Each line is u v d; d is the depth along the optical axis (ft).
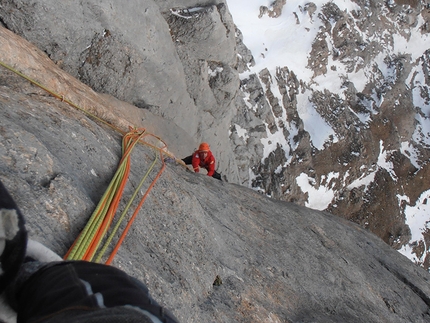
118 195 9.44
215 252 12.61
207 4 39.29
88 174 9.84
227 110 47.91
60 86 14.64
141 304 2.34
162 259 9.65
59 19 22.33
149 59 29.96
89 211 8.28
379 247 28.02
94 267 2.80
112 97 28.17
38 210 7.03
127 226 8.90
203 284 10.71
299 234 20.88
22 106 10.26
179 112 38.14
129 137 15.72
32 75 13.50
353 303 17.83
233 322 10.39
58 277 2.67
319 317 14.33
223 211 17.28
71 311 2.22
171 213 11.75
